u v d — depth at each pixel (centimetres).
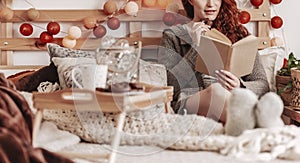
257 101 173
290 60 268
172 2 279
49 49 245
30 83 230
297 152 153
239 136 162
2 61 281
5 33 280
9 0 281
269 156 154
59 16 282
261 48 290
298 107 248
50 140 175
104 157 156
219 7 262
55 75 233
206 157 157
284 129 161
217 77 219
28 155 144
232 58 216
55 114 194
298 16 295
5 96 172
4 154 143
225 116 199
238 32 262
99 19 282
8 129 153
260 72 250
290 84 254
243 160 153
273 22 291
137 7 275
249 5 293
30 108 194
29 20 279
